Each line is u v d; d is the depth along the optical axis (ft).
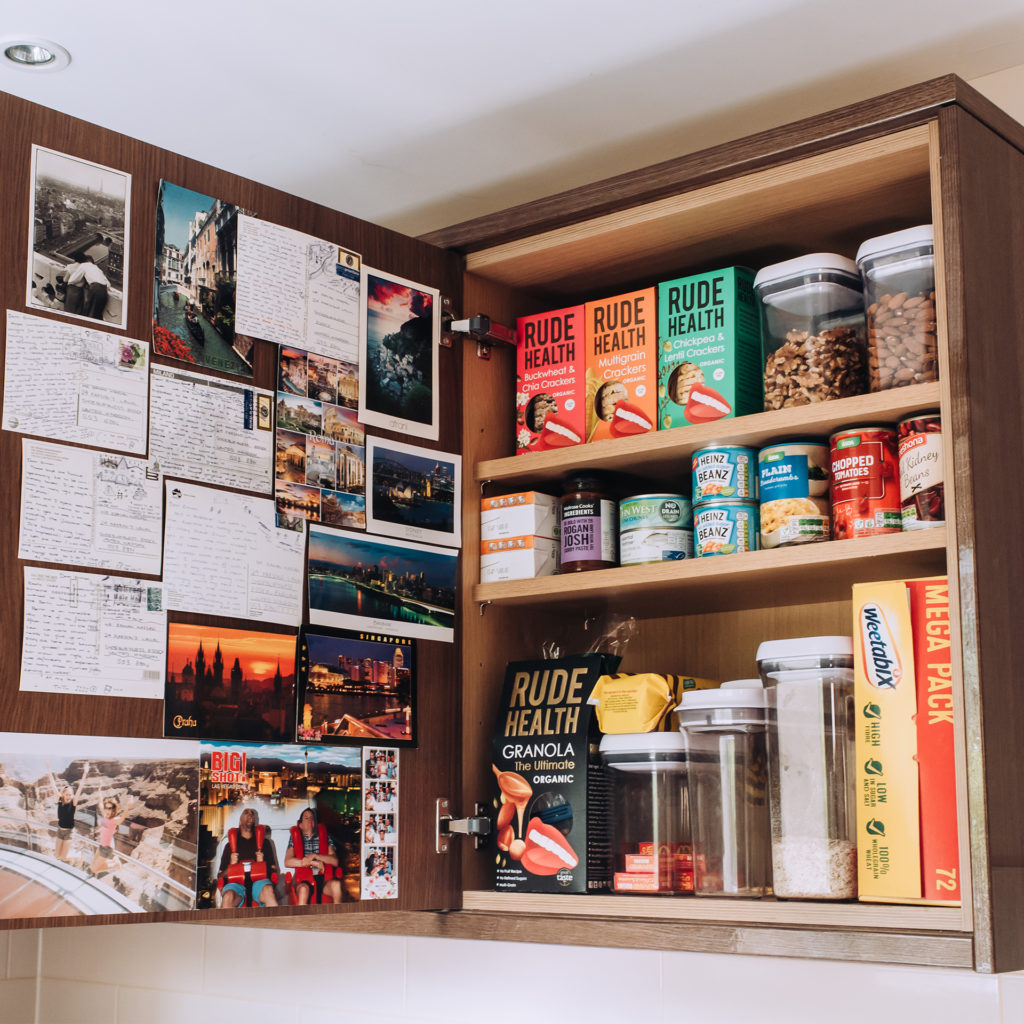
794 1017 5.32
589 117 5.80
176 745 4.33
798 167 4.86
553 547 5.71
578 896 5.00
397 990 6.71
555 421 5.66
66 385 4.20
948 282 4.32
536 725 5.39
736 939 4.46
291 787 4.69
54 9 5.07
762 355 5.33
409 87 5.59
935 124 4.48
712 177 5.05
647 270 5.86
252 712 4.58
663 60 5.32
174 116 5.89
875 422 4.70
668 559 5.27
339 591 4.99
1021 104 5.32
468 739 5.49
